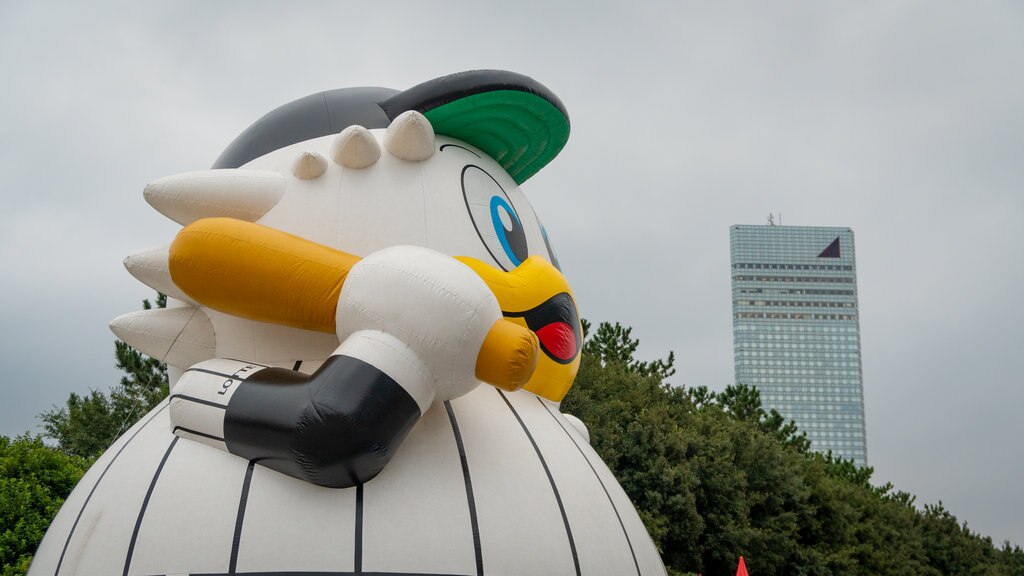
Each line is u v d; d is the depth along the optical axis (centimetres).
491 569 458
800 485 2462
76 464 1273
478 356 471
